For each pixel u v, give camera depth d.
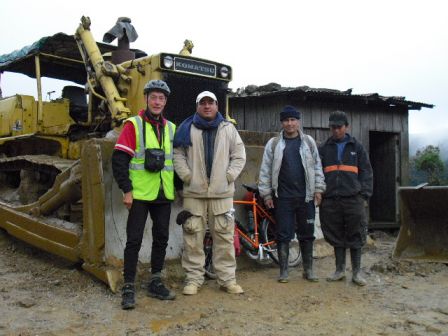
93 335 3.33
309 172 4.86
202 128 4.34
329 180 4.91
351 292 4.52
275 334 3.35
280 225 4.90
